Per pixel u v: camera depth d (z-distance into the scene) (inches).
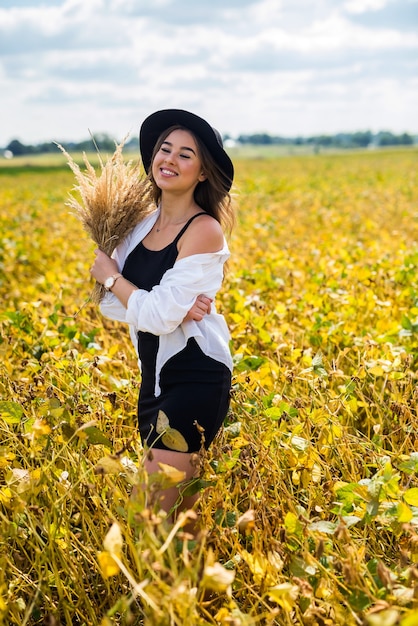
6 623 99.3
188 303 109.4
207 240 111.7
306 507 125.2
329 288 224.1
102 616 106.5
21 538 108.7
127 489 122.5
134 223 121.2
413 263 254.4
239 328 184.2
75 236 447.5
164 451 108.1
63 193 825.5
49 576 107.0
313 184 908.0
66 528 107.3
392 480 99.1
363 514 102.2
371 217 522.6
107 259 118.2
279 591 82.7
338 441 132.4
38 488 102.1
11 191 901.8
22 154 4562.0
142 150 126.4
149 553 81.1
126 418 142.3
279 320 207.2
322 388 144.9
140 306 110.4
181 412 109.2
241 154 5118.1
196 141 115.1
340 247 343.0
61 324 202.5
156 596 78.8
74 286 285.0
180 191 116.5
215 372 111.4
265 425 132.0
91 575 109.4
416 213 501.7
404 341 190.1
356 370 168.2
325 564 96.0
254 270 271.7
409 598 84.3
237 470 115.9
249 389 145.3
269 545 97.3
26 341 184.5
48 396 127.6
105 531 112.3
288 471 124.3
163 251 115.2
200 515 110.0
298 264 291.7
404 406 138.3
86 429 99.4
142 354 114.4
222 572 74.8
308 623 87.7
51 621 84.2
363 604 85.4
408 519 93.7
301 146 6707.7
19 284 317.4
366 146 6815.9
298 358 174.6
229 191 123.7
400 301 219.6
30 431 114.0
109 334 211.8
